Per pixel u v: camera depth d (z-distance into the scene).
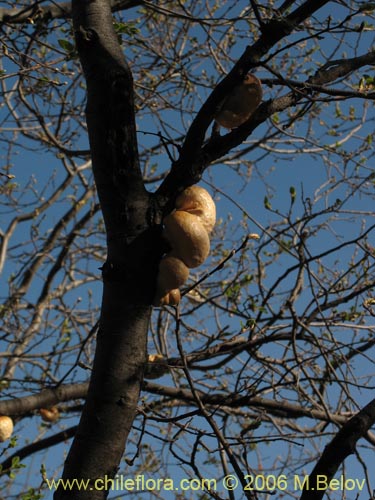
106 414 2.92
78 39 3.27
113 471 2.91
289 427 6.78
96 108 3.13
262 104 3.49
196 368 6.32
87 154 7.34
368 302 4.85
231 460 3.34
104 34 3.32
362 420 3.35
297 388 5.05
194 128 3.33
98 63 3.21
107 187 3.09
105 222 3.14
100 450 2.89
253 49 3.48
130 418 2.96
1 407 5.70
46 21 5.86
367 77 4.34
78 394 6.12
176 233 3.09
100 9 3.42
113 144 3.09
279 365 5.97
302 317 5.25
